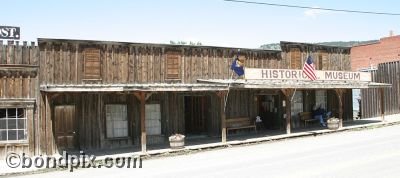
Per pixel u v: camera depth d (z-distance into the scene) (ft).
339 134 83.41
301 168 50.29
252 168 51.55
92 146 69.31
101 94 70.44
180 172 51.13
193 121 83.61
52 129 65.46
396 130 84.74
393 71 111.75
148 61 74.23
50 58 65.87
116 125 72.02
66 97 67.31
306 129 90.84
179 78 77.00
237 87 72.49
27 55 64.28
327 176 45.32
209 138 80.18
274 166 52.26
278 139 78.33
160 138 75.77
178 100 77.87
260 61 87.40
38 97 64.85
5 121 63.16
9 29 63.21
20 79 63.82
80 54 68.33
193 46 78.33
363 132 84.58
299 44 93.09
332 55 99.60
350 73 92.68
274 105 92.63
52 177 51.19
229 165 54.44
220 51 82.12
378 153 58.65
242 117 85.87
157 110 75.97
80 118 68.54
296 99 94.94
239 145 73.41
